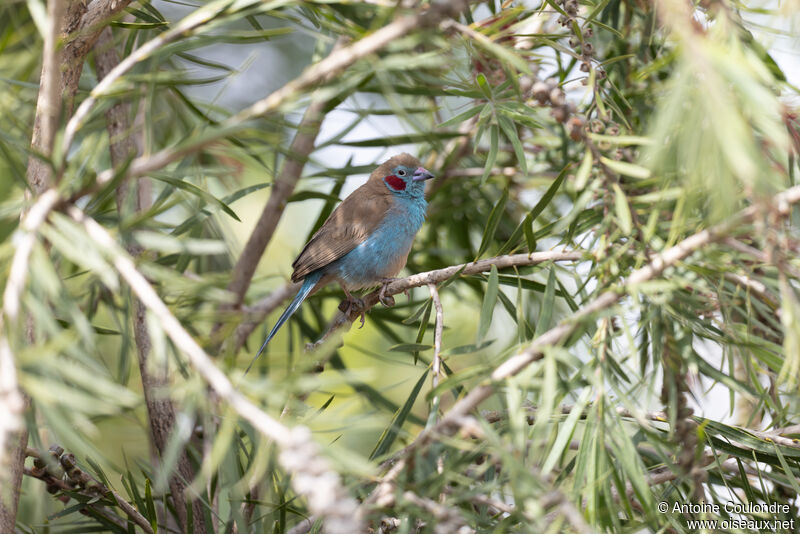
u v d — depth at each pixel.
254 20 6.92
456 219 11.37
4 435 3.61
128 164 4.57
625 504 5.10
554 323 10.17
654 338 5.62
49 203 4.47
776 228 4.67
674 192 5.40
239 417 5.27
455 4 4.48
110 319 10.85
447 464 4.87
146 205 9.02
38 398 3.74
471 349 6.15
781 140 3.95
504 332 12.00
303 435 3.62
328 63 4.62
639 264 5.75
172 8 11.28
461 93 6.71
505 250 7.09
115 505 6.99
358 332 12.97
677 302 6.00
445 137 9.70
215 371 3.95
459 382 5.01
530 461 4.57
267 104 4.63
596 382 5.12
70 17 6.34
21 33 8.28
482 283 10.66
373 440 10.31
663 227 6.62
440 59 5.09
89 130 9.00
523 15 8.59
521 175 10.60
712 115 3.81
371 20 8.03
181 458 8.00
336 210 10.84
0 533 5.65
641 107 8.06
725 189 4.04
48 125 5.18
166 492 8.35
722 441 6.31
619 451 5.04
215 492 7.10
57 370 4.12
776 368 5.96
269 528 6.81
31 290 4.18
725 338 6.02
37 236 4.29
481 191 10.79
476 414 5.13
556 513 5.14
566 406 6.19
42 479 6.65
